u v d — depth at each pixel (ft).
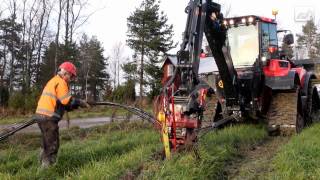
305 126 28.58
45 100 17.60
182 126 17.76
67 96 17.56
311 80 30.68
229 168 18.15
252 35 26.58
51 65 112.06
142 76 109.81
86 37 150.71
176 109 17.81
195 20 18.95
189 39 18.71
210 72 26.68
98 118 47.37
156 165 16.31
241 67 26.45
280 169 16.92
